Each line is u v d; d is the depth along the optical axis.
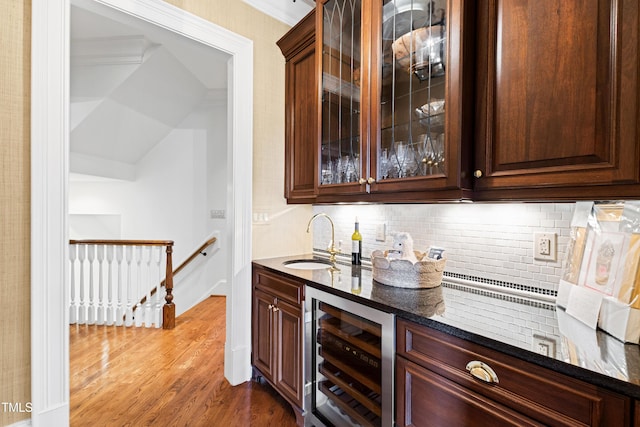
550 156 0.98
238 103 2.16
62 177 1.47
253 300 2.21
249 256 2.22
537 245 1.31
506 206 1.41
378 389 1.28
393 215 1.94
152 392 2.05
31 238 1.40
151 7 1.76
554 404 0.78
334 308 1.52
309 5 2.51
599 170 0.88
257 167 2.28
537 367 0.81
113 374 2.28
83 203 4.66
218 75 3.99
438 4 1.28
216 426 1.74
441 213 1.67
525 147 1.04
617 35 0.84
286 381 1.84
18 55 1.38
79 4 1.59
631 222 0.88
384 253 1.66
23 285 1.40
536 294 1.30
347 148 1.71
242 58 2.18
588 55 0.89
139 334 3.03
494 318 1.07
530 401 0.82
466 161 1.17
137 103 3.69
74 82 3.20
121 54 3.11
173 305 3.21
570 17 0.93
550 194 1.00
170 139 4.67
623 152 0.83
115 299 3.27
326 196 1.85
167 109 4.20
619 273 0.89
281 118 2.43
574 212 1.13
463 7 1.16
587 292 1.01
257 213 2.28
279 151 2.42
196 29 1.95
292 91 2.28
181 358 2.54
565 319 1.05
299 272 1.85
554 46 0.96
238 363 2.17
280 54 2.44
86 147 3.75
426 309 1.16
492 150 1.13
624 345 0.84
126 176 4.55
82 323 3.27
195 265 4.59
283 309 1.87
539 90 1.00
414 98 1.37
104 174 4.16
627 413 0.66
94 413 1.83
